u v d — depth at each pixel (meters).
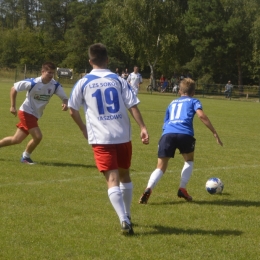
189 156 7.03
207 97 48.47
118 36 52.16
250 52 56.31
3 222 5.57
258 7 56.00
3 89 37.03
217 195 7.33
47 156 10.12
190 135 6.83
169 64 54.06
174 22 50.06
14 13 115.81
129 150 5.34
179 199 6.99
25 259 4.50
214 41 58.22
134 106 5.24
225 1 56.44
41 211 6.07
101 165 5.20
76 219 5.79
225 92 47.94
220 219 6.02
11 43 77.50
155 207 6.50
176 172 8.94
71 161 9.67
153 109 25.61
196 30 58.47
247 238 5.29
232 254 4.77
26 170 8.58
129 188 5.59
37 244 4.89
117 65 69.44
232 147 12.77
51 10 89.44
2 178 7.88
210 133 15.89
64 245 4.89
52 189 7.23
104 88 5.22
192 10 59.22
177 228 5.58
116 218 5.88
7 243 4.89
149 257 4.62
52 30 90.31
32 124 9.03
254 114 26.00
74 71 57.62
